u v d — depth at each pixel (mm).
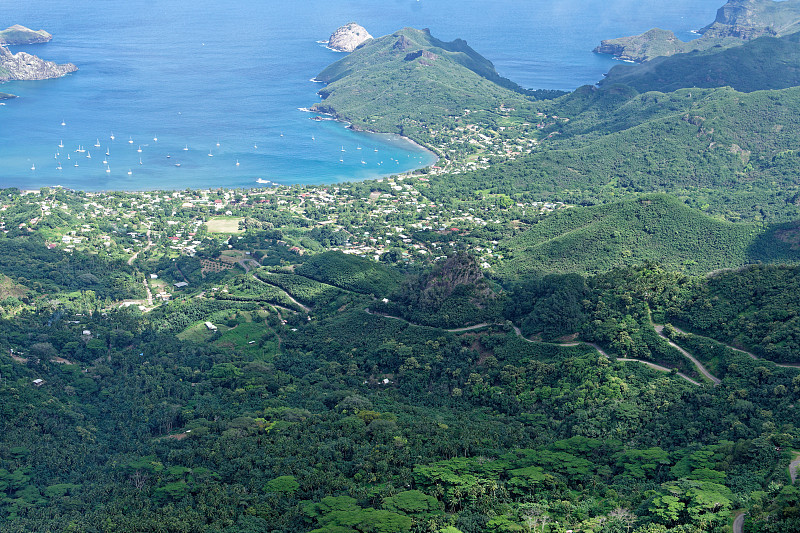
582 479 197750
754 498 168625
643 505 177000
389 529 168625
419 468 198000
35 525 188500
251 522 182500
